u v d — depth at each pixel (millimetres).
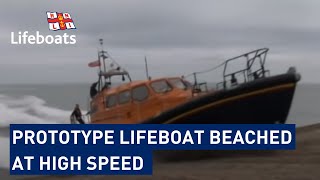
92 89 13680
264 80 9938
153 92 11211
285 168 8781
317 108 28359
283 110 10203
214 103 10195
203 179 8312
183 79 11625
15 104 31328
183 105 10422
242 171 8773
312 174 8164
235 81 10492
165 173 9195
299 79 9930
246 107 10133
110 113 12156
